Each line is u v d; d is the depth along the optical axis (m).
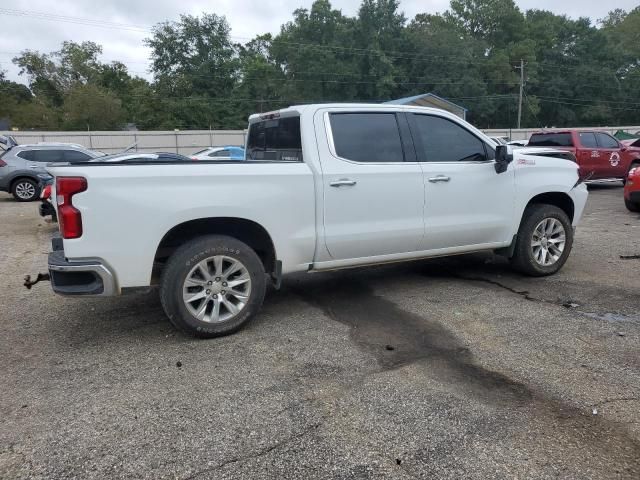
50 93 73.25
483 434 2.70
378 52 61.81
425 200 4.77
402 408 2.97
